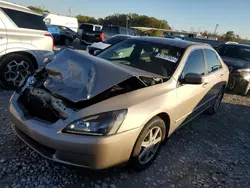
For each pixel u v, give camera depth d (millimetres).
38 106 2684
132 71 3090
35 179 2555
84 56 2982
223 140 4398
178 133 4332
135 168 2844
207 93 4441
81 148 2285
